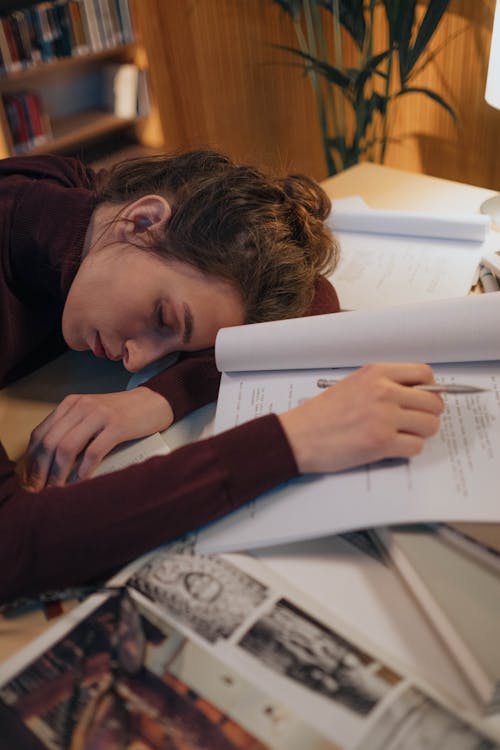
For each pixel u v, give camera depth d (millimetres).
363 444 540
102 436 646
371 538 528
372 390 564
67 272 785
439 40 2078
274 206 764
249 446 551
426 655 435
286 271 742
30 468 632
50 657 451
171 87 2457
